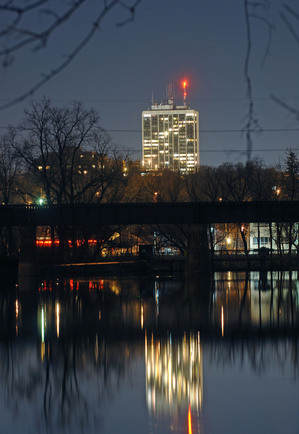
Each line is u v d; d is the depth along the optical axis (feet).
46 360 144.56
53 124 378.73
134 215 325.42
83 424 99.30
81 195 412.16
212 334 174.40
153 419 101.30
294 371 129.80
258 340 164.45
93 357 146.61
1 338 170.71
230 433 93.25
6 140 382.83
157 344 160.25
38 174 391.04
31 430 96.78
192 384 122.01
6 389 120.67
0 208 322.14
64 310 225.35
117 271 407.03
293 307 229.25
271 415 101.30
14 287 316.81
